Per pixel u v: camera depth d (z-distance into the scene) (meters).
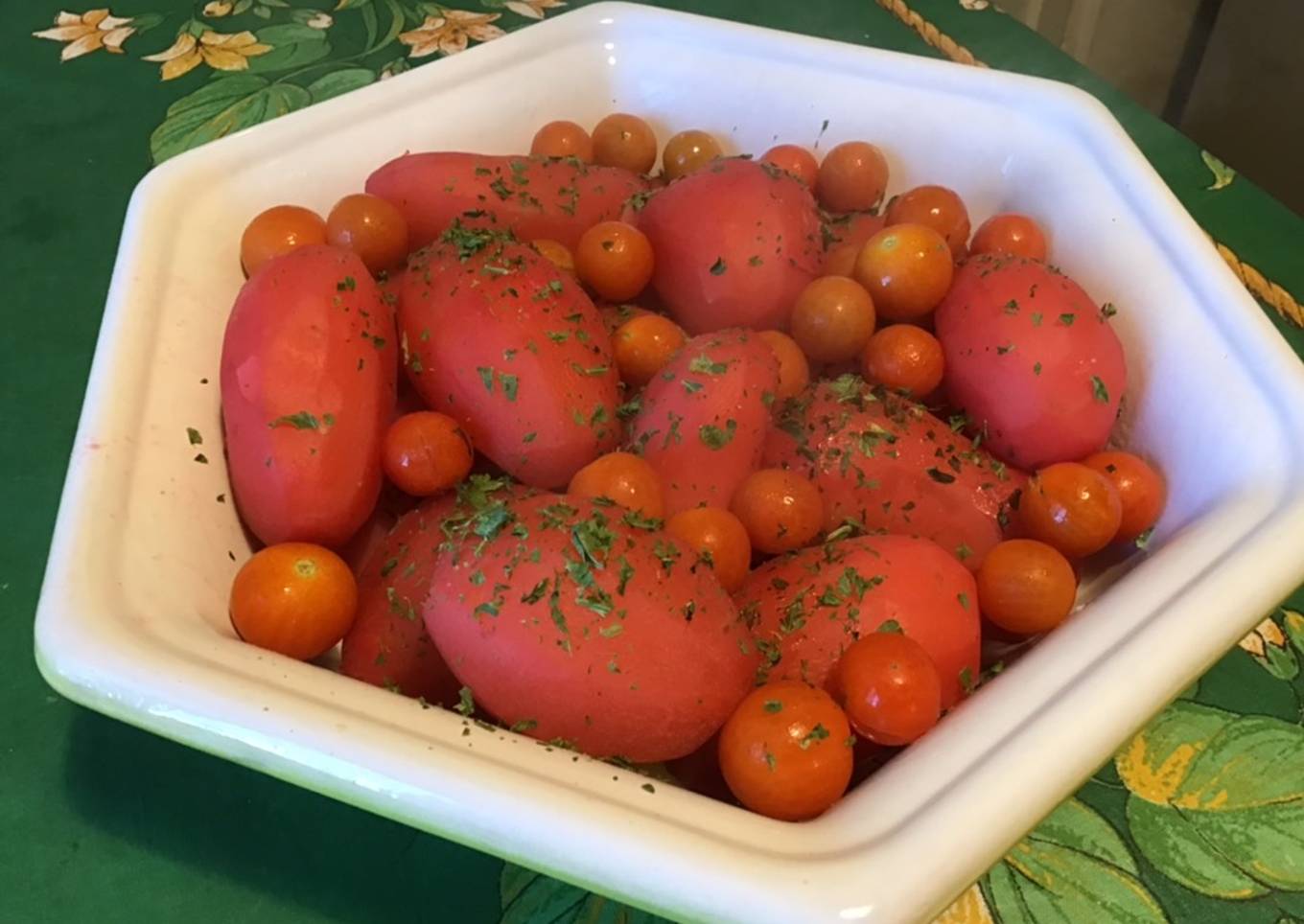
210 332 0.29
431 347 0.28
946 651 0.25
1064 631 0.22
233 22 0.48
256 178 0.32
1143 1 0.68
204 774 0.25
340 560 0.26
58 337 0.35
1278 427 0.25
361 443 0.26
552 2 0.50
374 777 0.18
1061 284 0.29
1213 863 0.25
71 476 0.23
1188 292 0.28
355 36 0.47
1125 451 0.30
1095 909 0.24
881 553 0.25
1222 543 0.22
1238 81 0.68
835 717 0.21
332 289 0.27
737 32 0.37
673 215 0.31
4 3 0.49
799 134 0.37
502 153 0.36
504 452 0.27
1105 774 0.26
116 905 0.23
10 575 0.28
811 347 0.30
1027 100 0.34
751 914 0.17
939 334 0.31
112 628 0.20
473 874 0.24
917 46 0.46
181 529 0.25
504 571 0.22
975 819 0.17
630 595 0.22
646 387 0.29
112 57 0.46
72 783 0.25
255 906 0.23
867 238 0.33
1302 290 0.37
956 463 0.28
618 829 0.17
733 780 0.21
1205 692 0.28
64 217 0.39
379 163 0.34
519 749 0.20
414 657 0.25
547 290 0.28
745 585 0.26
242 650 0.21
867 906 0.16
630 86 0.38
